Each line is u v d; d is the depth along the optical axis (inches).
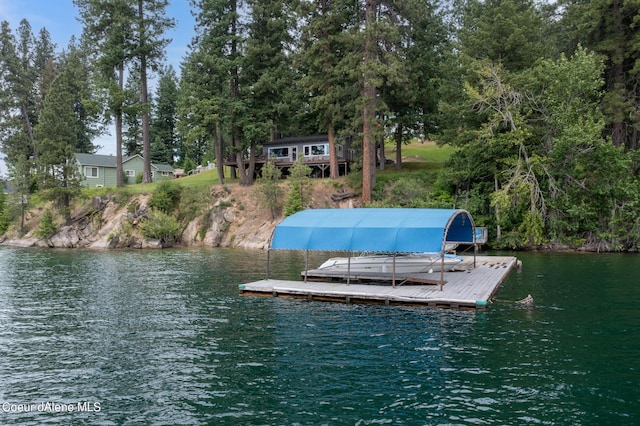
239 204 1926.7
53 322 590.2
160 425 306.0
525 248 1515.7
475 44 1572.3
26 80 2800.2
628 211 1385.3
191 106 1948.8
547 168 1449.3
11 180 2262.6
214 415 318.7
